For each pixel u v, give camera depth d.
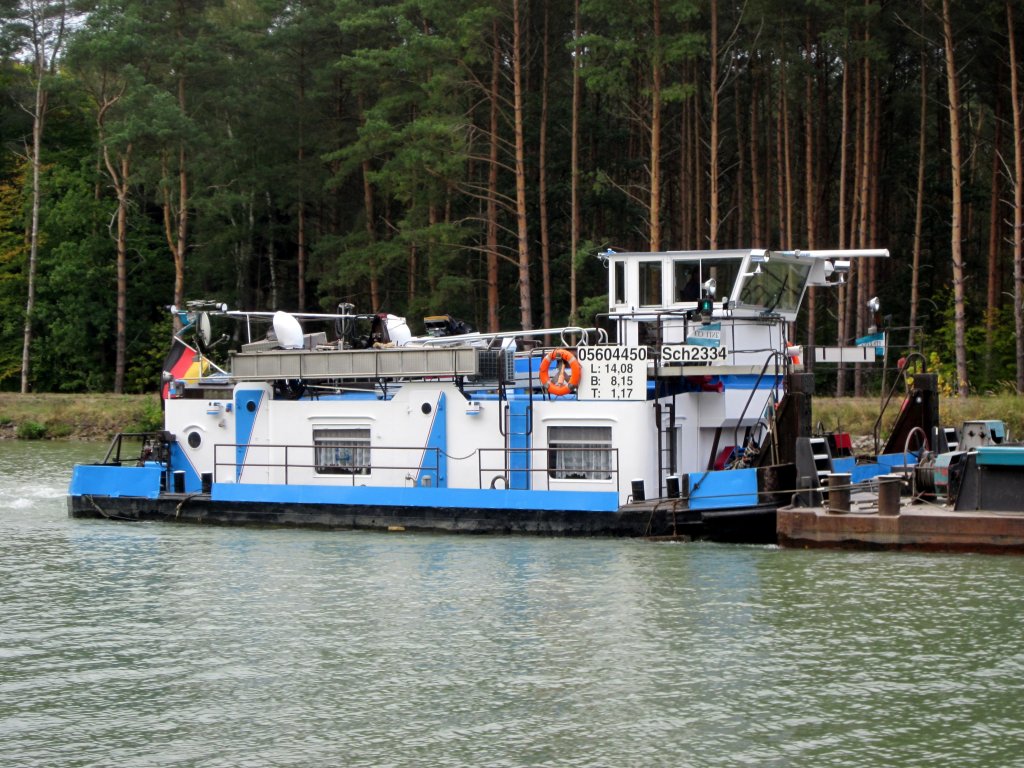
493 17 60.41
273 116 77.00
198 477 32.03
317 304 85.88
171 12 75.56
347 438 30.36
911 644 20.05
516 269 76.50
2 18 85.31
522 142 64.62
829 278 32.44
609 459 28.02
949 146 72.94
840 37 56.81
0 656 20.31
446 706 17.81
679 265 30.06
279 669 19.50
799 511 26.47
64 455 54.53
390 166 63.75
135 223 82.75
